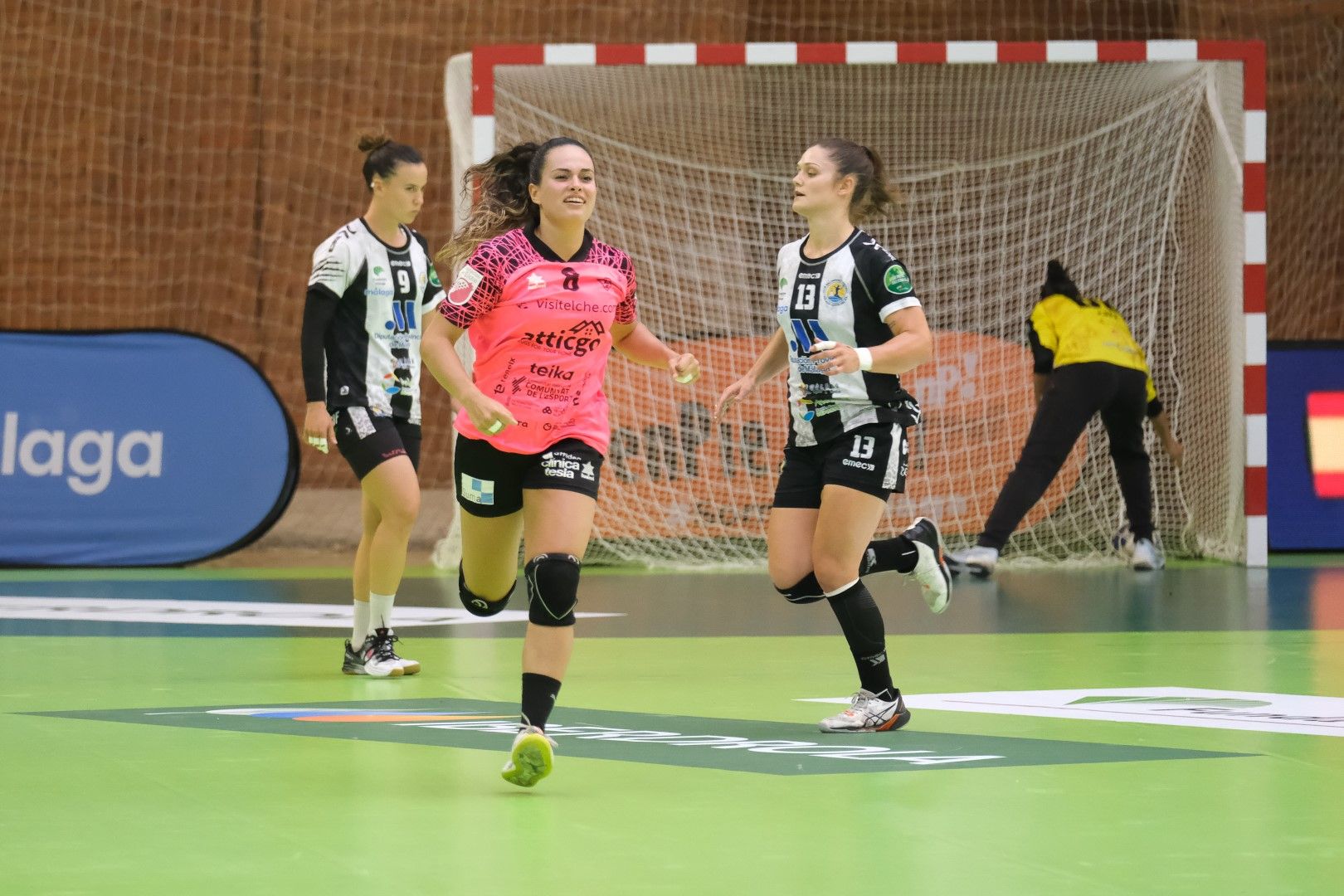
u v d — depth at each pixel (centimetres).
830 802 973
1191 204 3091
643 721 1321
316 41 4425
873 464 1265
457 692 1506
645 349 1198
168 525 3016
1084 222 3153
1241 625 2039
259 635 1956
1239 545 2978
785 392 3047
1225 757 1128
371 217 1630
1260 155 2945
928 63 2917
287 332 4462
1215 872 795
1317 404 3241
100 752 1153
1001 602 2320
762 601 2359
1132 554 2883
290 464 3047
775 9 4219
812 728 1284
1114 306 3142
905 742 1205
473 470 1117
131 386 3036
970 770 1081
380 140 1636
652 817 930
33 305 4347
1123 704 1403
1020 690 1494
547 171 1104
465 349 2692
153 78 4388
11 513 2973
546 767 994
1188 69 2988
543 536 1071
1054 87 3098
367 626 1620
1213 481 3086
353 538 3538
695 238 3148
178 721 1303
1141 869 802
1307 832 888
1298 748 1168
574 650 1817
